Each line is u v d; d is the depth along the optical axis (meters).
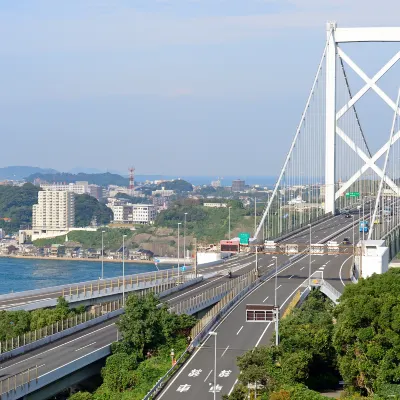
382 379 97.12
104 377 108.00
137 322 117.50
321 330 109.94
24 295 155.50
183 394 95.50
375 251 164.25
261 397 93.00
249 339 119.81
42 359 107.31
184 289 168.00
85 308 151.00
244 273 187.00
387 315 100.19
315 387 105.56
